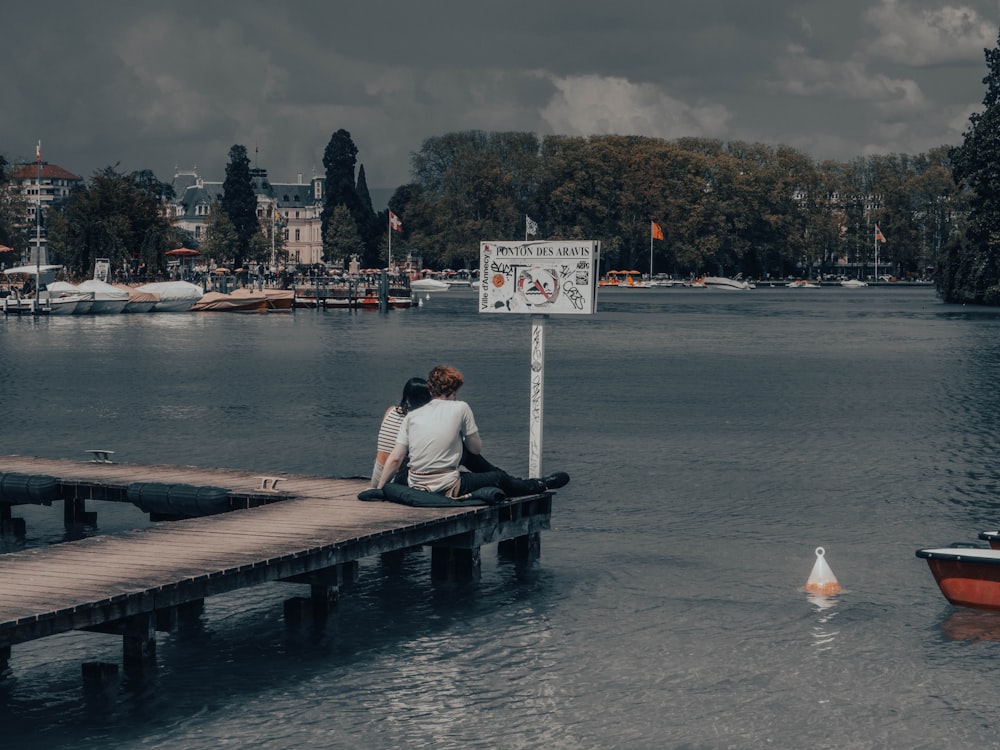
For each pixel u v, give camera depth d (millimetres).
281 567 14898
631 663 14102
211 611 16172
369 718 12492
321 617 15844
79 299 110750
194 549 15297
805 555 19188
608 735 12086
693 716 12547
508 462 28938
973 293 136750
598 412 39750
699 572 18109
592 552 19375
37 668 13930
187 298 120125
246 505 19516
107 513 22641
